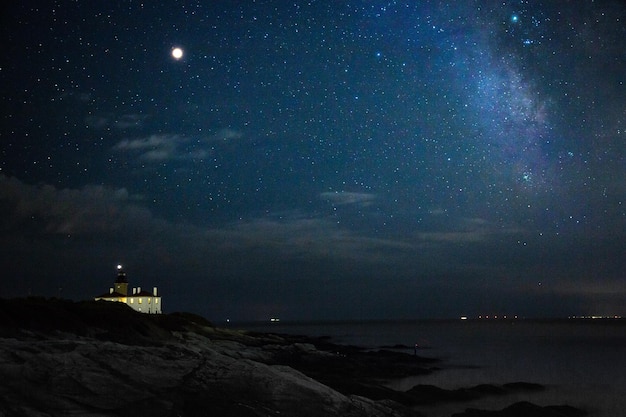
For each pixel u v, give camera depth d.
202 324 57.03
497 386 28.47
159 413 10.78
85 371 11.33
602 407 25.28
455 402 24.08
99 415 10.12
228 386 12.41
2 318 24.45
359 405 14.02
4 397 9.77
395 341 87.94
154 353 13.44
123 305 41.38
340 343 81.25
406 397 22.64
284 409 12.20
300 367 34.53
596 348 67.75
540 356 55.53
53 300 34.75
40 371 10.89
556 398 27.22
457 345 75.62
